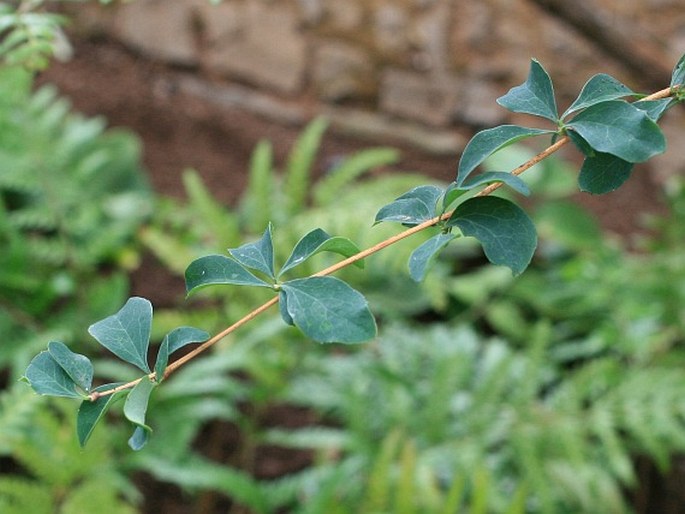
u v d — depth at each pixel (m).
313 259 1.61
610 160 0.49
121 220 1.91
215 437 1.72
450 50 2.79
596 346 1.83
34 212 1.75
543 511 1.48
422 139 2.67
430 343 1.74
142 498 1.58
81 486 1.32
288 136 2.53
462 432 1.59
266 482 1.70
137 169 2.07
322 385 1.60
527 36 2.80
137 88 2.47
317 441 1.51
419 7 2.80
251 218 1.89
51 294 1.63
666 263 1.97
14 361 1.54
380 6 2.79
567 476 1.56
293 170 1.80
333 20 2.76
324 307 0.46
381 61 2.76
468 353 1.74
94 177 1.99
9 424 1.28
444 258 2.09
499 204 0.47
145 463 1.39
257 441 1.63
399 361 1.69
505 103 0.49
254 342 1.47
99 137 2.18
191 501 1.64
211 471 1.39
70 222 1.76
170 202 1.95
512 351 1.83
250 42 2.68
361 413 1.55
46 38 0.78
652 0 2.72
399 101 2.72
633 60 1.66
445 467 1.54
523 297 2.04
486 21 2.80
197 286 0.48
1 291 1.61
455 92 2.75
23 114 1.80
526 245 0.47
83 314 1.66
